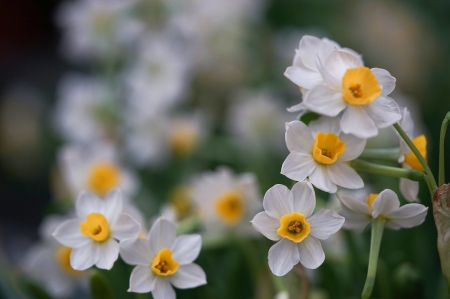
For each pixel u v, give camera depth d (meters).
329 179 0.33
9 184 1.00
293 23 0.90
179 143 0.65
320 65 0.32
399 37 0.82
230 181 0.42
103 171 0.52
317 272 0.44
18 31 1.34
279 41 0.78
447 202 0.32
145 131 0.64
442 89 0.82
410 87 0.81
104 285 0.37
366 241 0.45
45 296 0.42
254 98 0.72
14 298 0.44
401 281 0.40
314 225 0.33
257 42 0.76
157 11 0.68
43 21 1.35
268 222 0.33
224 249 0.47
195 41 0.72
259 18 0.78
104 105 0.66
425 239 0.52
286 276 0.39
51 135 0.94
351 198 0.33
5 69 1.21
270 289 0.41
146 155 0.65
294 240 0.32
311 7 0.89
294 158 0.33
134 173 0.66
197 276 0.35
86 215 0.35
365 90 0.32
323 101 0.32
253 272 0.42
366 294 0.32
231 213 0.41
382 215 0.33
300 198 0.33
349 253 0.41
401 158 0.34
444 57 0.84
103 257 0.34
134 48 0.70
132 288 0.34
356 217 0.34
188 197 0.54
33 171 0.96
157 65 0.65
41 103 0.99
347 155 0.33
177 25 0.68
